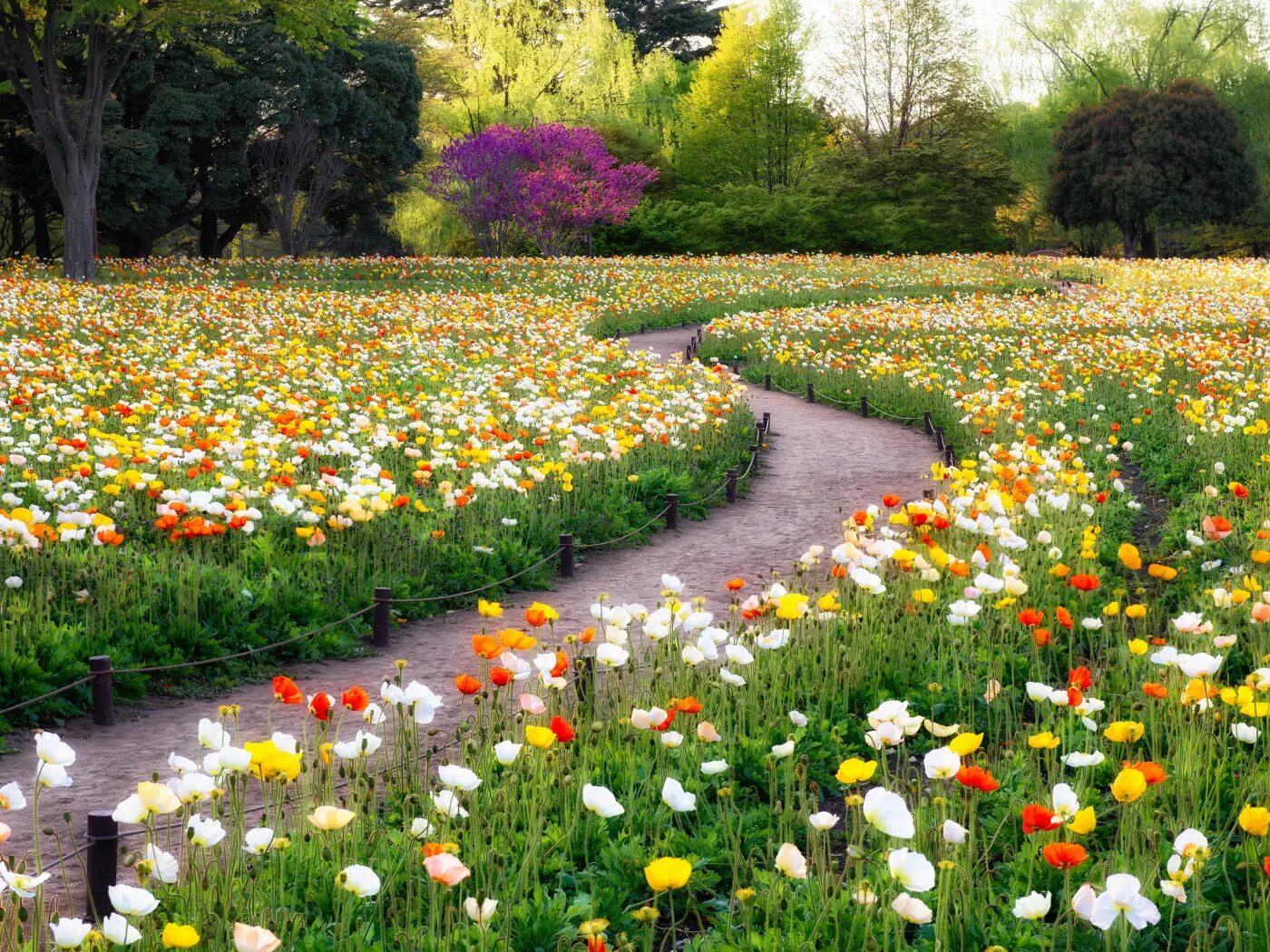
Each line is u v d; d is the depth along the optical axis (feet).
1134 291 123.03
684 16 252.42
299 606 27.91
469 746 16.89
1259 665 20.72
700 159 224.74
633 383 56.54
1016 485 28.96
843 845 16.40
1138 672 21.72
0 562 26.40
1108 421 53.72
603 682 22.30
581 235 183.01
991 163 206.59
